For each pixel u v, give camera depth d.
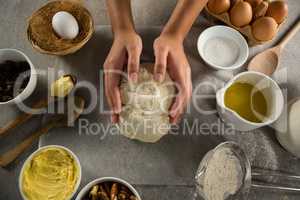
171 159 0.61
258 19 0.65
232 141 0.62
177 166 0.61
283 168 0.62
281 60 0.69
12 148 0.61
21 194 0.54
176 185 0.60
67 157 0.57
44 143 0.61
